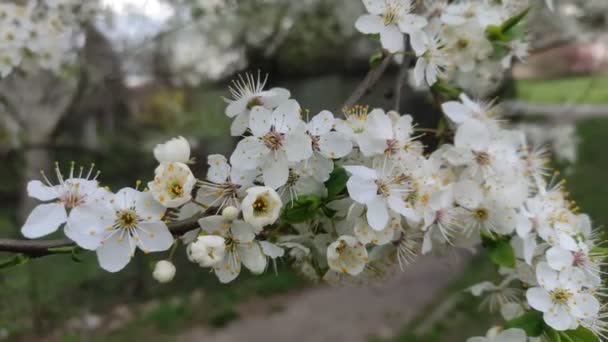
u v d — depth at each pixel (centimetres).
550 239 13
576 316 12
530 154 16
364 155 12
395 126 13
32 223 11
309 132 12
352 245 12
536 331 12
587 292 12
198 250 11
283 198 12
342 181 12
